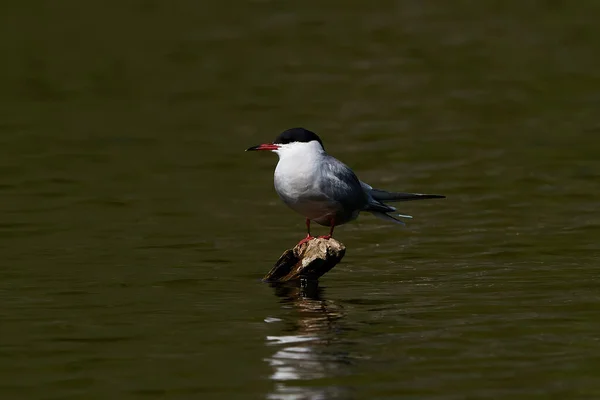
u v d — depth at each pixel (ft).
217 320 34.50
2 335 32.86
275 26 99.04
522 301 36.11
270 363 30.14
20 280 39.37
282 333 32.99
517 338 31.99
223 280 39.73
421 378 28.73
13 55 88.94
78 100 76.02
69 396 27.73
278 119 70.23
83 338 32.58
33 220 48.65
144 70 84.53
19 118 70.90
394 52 88.99
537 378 28.58
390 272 40.70
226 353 31.07
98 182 56.08
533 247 43.70
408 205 51.62
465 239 45.42
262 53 89.40
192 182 56.54
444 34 95.04
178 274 40.50
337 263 40.27
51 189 54.44
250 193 54.44
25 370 29.71
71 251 43.70
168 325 33.96
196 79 81.82
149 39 94.63
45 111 72.95
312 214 37.91
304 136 36.70
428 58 86.94
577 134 65.05
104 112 72.74
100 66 85.76
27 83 80.64
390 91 77.36
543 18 100.42
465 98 74.79
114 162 60.49
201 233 47.01
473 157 60.49
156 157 61.67
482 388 27.91
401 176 56.65
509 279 39.06
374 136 65.57
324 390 27.96
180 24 100.42
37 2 109.60
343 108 72.90
